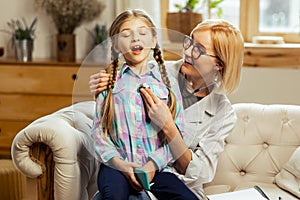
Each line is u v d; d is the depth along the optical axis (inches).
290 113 86.6
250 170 85.3
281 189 80.6
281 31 135.9
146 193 69.0
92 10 134.0
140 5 133.8
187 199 68.0
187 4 129.6
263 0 136.0
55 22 133.6
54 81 129.8
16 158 72.6
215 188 83.7
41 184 73.0
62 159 70.1
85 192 77.2
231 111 79.7
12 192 108.7
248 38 137.6
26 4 141.0
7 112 133.2
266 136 85.8
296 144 84.9
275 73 125.0
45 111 131.6
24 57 133.0
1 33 142.3
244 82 126.7
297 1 133.7
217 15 136.3
